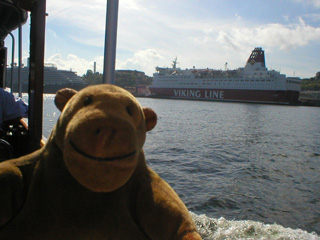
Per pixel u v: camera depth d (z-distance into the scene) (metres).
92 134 0.89
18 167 1.14
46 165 1.11
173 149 16.56
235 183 9.91
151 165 12.17
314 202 8.30
